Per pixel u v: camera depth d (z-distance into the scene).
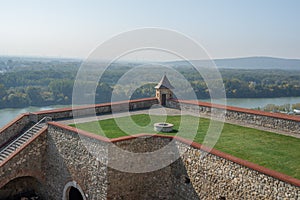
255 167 11.02
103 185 13.84
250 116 17.36
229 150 13.12
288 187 9.98
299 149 13.20
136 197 14.55
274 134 15.35
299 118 15.37
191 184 13.81
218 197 12.56
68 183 16.19
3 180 16.27
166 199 14.96
